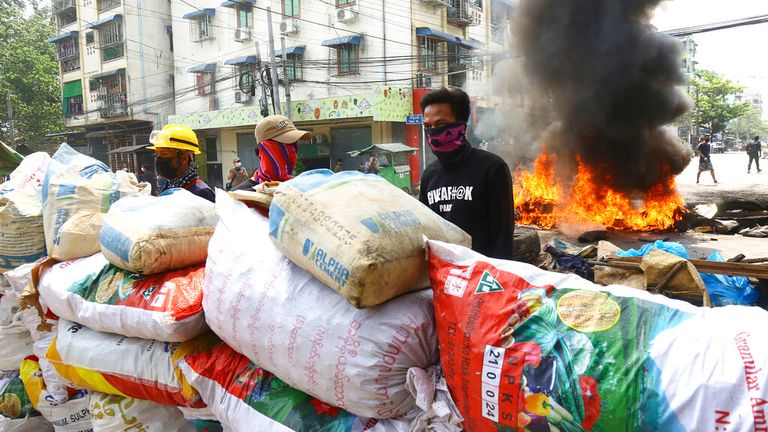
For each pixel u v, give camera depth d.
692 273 2.78
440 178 2.29
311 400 1.50
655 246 3.51
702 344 0.99
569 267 3.95
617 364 1.02
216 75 24.14
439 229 1.49
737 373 0.93
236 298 1.55
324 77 20.64
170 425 2.03
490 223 2.17
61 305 2.10
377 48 19.44
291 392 1.53
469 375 1.18
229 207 1.80
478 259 1.30
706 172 24.61
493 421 1.14
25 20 30.17
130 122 26.94
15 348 2.64
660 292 2.84
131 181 2.72
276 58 21.73
